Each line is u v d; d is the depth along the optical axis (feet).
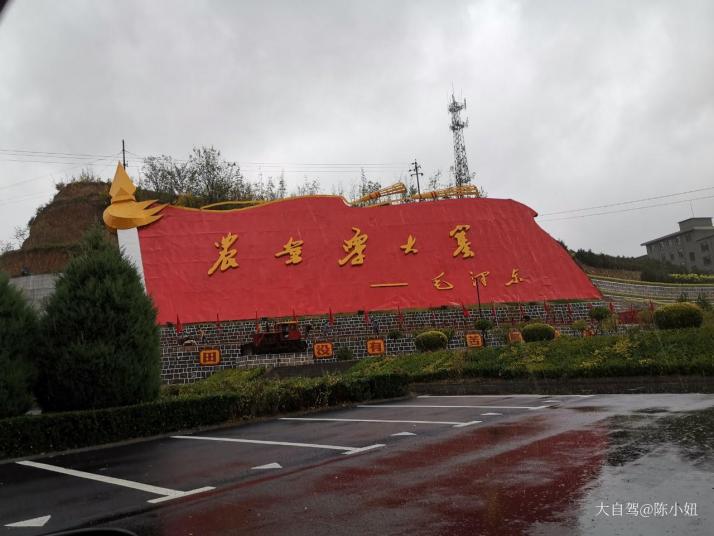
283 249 94.02
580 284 98.02
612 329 71.72
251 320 86.17
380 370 61.05
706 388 38.11
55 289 36.27
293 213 97.50
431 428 29.60
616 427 25.41
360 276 93.61
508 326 81.00
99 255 36.94
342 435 29.48
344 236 96.63
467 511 14.97
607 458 19.49
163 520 16.26
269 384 43.86
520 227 101.30
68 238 137.59
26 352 32.55
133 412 33.06
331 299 91.25
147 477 22.27
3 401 30.04
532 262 98.43
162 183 144.05
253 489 19.10
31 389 32.99
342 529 14.35
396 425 31.63
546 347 52.60
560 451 21.33
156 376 36.55
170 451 28.22
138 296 36.47
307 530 14.48
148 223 91.81
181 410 35.37
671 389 39.52
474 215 100.94
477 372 53.36
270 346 77.61
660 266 168.76
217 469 22.81
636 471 17.43
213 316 86.99
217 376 71.00
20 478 23.81
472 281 95.04
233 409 38.34
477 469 19.58
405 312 89.15
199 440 31.32
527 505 15.05
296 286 91.50
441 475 19.15
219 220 94.79
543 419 29.94
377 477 19.56
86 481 22.29
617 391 41.14
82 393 33.32
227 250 92.32
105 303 34.81
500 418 31.55
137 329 35.45
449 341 79.25
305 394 42.50
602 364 45.01
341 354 76.89
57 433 30.07
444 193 105.40
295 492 18.31
